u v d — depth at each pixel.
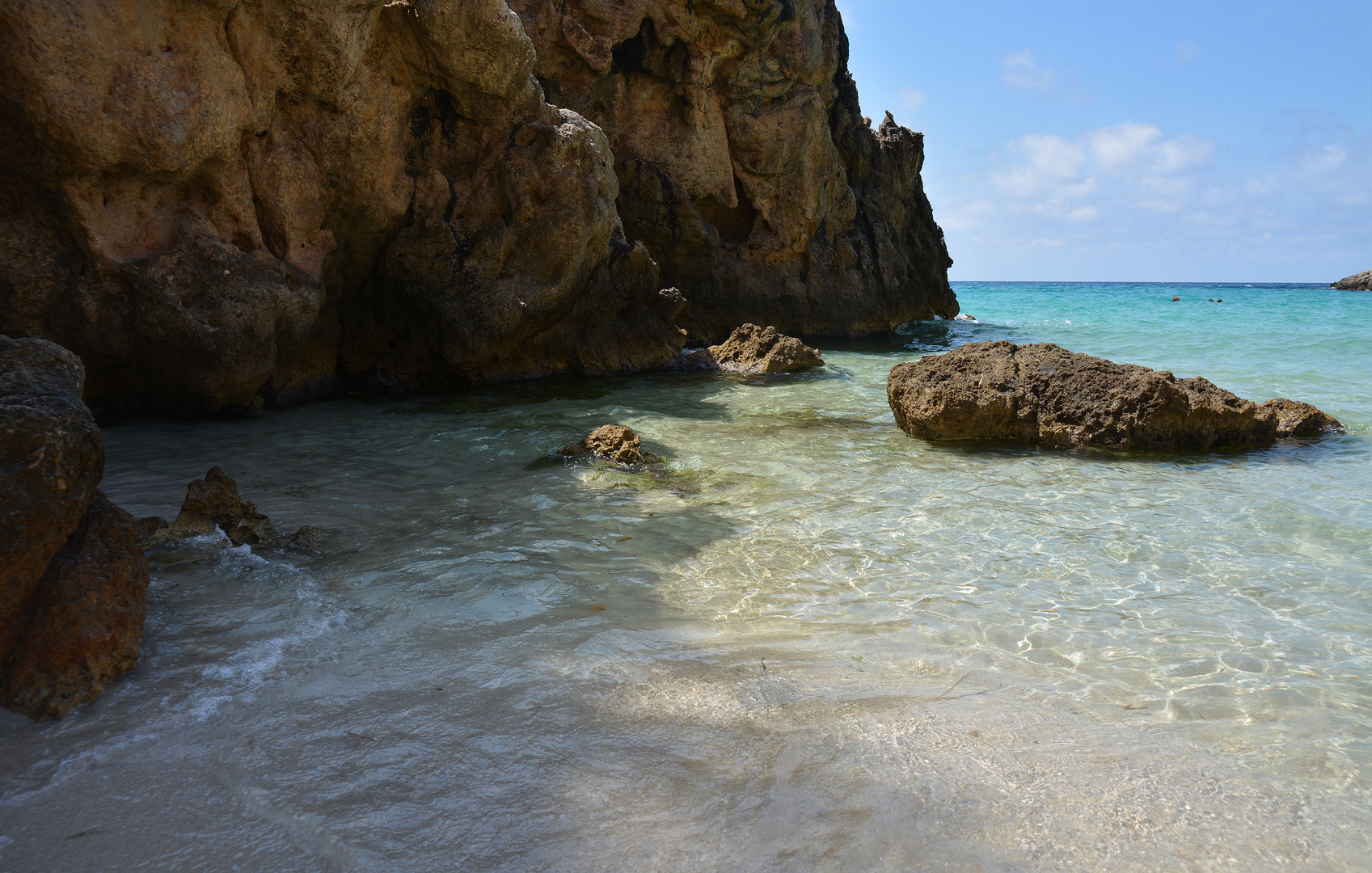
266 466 6.90
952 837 2.38
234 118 7.88
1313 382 11.98
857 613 4.18
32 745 2.75
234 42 8.02
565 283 12.06
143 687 3.15
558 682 3.29
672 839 2.34
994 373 8.73
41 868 2.18
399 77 10.18
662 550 5.06
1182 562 4.96
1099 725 3.06
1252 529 5.57
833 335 20.41
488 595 4.23
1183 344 18.17
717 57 16.64
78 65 6.34
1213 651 3.76
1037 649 3.76
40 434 3.09
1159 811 2.52
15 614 3.06
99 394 8.31
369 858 2.25
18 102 6.16
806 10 17.75
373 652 3.53
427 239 10.92
